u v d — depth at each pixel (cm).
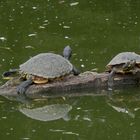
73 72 2489
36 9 4006
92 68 2697
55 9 4003
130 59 2473
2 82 2494
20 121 2097
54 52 2997
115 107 2294
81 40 3256
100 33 3419
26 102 2322
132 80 2519
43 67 2362
